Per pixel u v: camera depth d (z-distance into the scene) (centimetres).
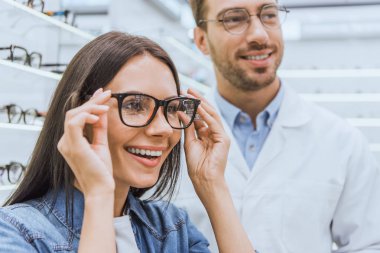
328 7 416
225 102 163
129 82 82
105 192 77
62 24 163
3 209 81
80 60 86
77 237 85
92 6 365
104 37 87
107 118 81
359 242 148
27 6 152
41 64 165
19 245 76
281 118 159
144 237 97
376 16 409
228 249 102
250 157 159
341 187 150
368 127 362
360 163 153
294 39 429
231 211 105
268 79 150
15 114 161
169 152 92
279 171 152
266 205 149
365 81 388
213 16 154
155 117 83
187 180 151
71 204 86
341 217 151
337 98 376
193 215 149
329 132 158
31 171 87
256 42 145
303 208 147
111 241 75
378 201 151
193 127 114
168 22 371
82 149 77
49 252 79
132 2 339
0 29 154
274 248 144
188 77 281
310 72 394
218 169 108
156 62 86
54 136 86
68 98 83
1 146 155
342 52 423
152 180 86
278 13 152
